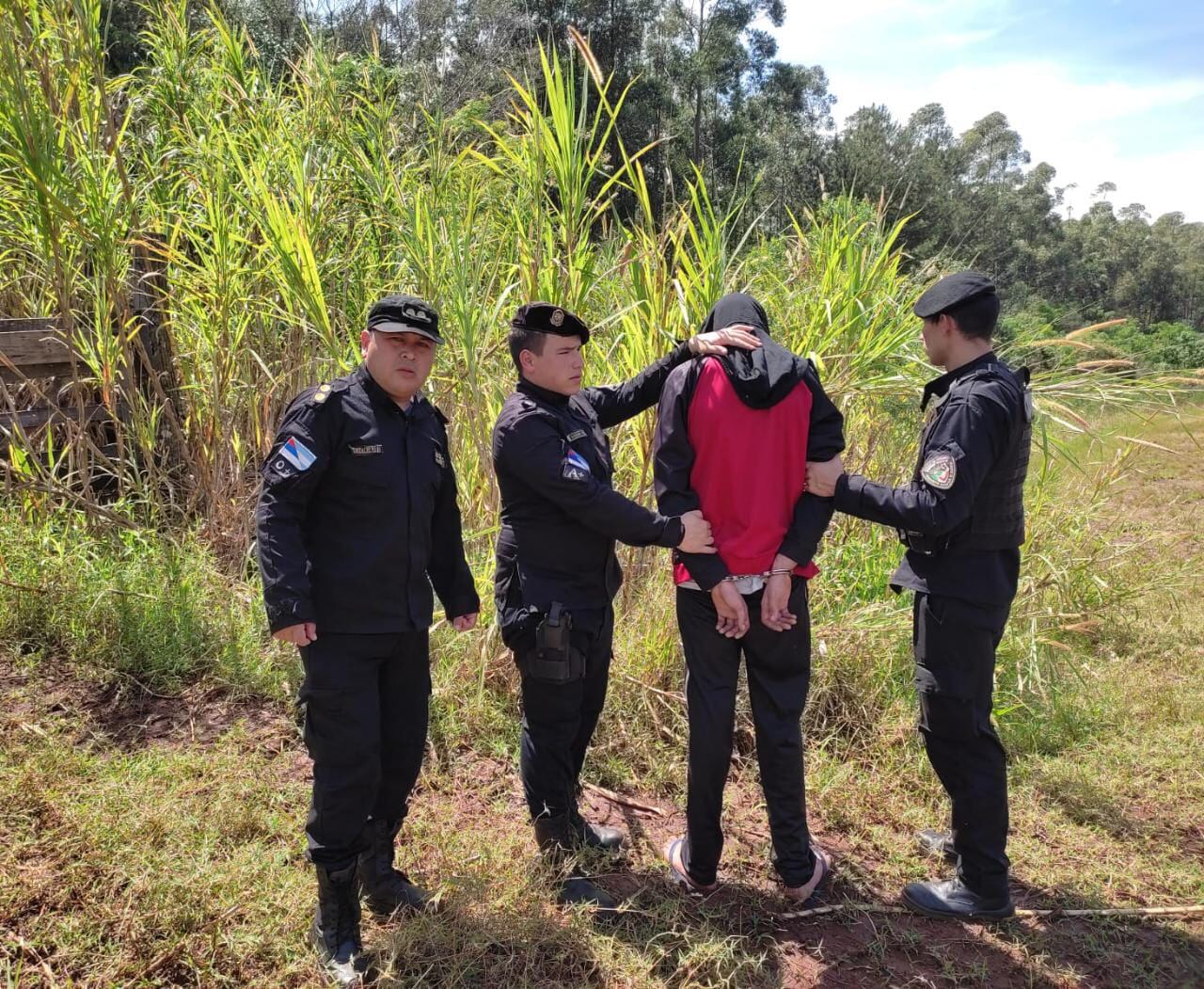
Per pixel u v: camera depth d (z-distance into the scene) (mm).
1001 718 3756
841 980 2207
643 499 3568
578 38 3193
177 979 1994
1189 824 3053
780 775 2443
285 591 1938
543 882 2404
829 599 4168
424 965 2098
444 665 3479
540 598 2369
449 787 2945
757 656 2434
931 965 2297
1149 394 3932
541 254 3436
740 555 2303
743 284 4195
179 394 4516
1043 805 3178
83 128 4086
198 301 4395
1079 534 4945
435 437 2246
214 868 2309
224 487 4273
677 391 2348
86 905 2129
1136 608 4969
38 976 1909
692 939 2273
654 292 3420
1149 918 2531
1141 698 4035
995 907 2463
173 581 3625
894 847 2832
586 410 2564
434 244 3627
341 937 2088
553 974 2133
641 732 3352
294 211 4227
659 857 2699
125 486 4164
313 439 2006
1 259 4285
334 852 2057
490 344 3619
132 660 3299
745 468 2279
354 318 4535
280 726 3115
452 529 2369
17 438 4031
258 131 4457
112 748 2871
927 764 3297
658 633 3562
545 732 2457
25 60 3887
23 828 2344
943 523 2197
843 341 3855
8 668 3229
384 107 4473
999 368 2338
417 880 2434
